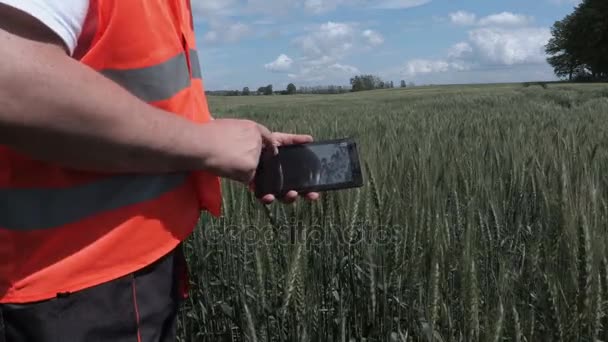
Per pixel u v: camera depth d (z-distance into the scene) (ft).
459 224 8.20
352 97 157.58
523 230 9.29
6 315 3.36
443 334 6.28
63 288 3.34
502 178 11.36
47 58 2.84
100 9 3.31
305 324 6.18
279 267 7.10
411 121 32.53
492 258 7.55
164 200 3.73
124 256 3.52
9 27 2.81
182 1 4.06
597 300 5.55
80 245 3.39
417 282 6.89
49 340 3.34
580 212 5.69
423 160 10.16
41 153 2.97
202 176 4.07
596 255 5.71
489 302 6.62
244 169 3.81
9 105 2.72
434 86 248.11
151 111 3.27
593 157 10.94
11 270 3.31
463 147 15.44
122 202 3.50
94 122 2.97
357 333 7.40
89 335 3.43
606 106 43.27
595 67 266.36
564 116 30.78
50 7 2.92
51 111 2.82
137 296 3.63
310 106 91.97
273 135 5.20
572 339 5.63
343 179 4.96
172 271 4.01
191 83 4.10
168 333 4.02
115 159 3.17
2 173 3.25
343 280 7.73
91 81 2.98
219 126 3.80
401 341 6.61
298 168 4.94
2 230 3.29
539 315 6.58
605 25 257.34
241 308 7.91
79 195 3.36
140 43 3.48
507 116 33.63
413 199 7.88
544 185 9.14
